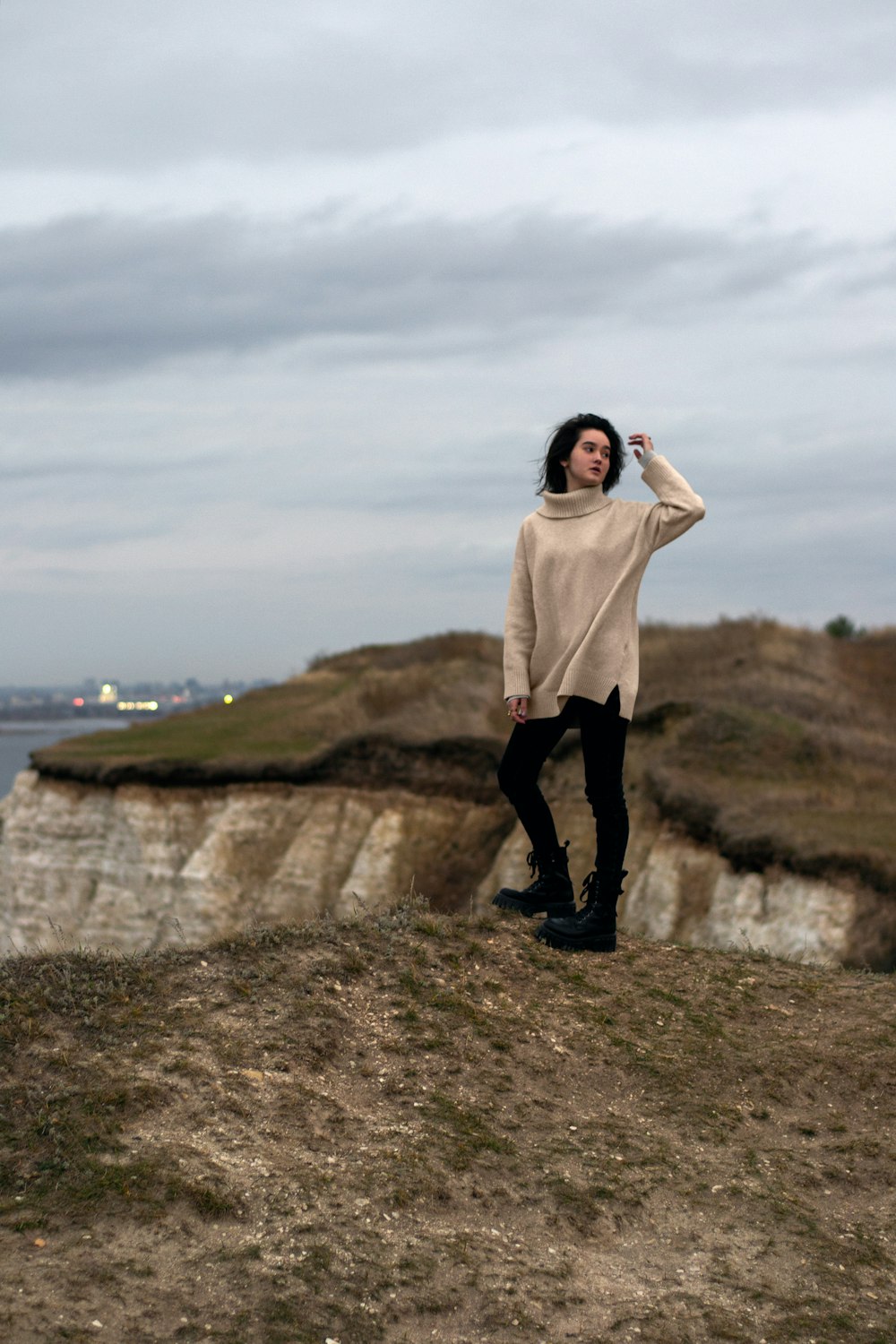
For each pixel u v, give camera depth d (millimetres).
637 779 26078
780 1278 3410
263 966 5211
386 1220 3496
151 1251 3180
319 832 29344
